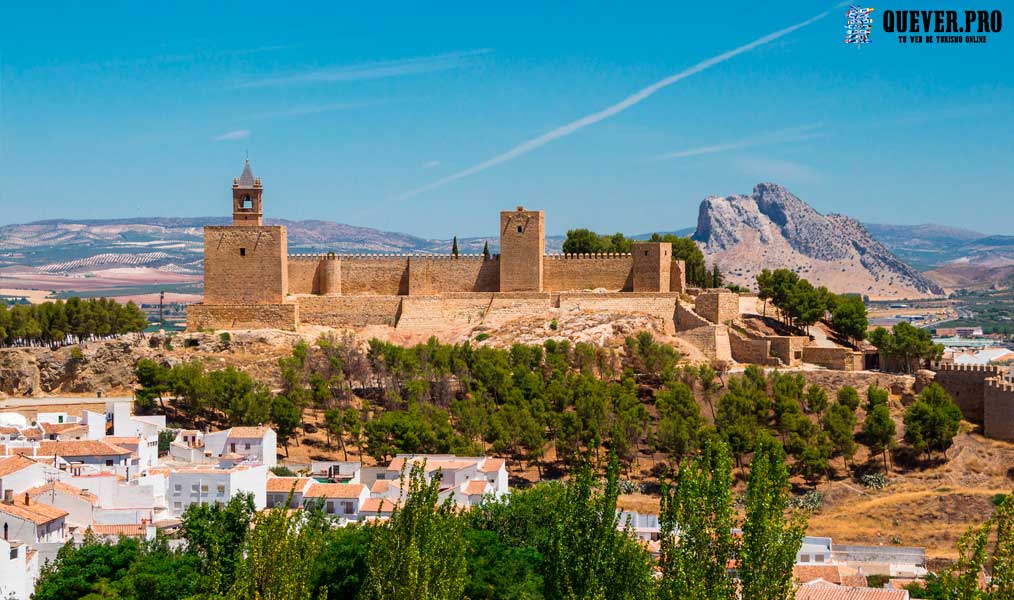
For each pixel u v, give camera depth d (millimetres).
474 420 197375
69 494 140875
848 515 186500
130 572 118188
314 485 159000
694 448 192125
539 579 121875
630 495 185125
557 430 196875
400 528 102500
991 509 184000
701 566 95688
